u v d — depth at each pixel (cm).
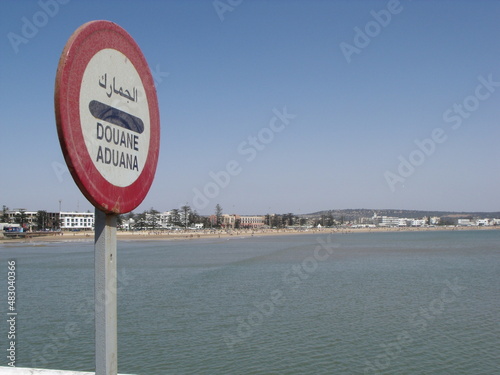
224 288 3394
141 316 2392
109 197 301
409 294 3102
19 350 1795
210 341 1919
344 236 18400
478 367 1611
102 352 299
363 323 2230
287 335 2011
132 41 335
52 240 12662
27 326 2188
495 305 2695
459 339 1950
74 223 19450
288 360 1680
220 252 7856
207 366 1617
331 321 2272
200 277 4112
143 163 349
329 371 1573
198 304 2731
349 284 3603
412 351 1784
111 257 311
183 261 5934
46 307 2666
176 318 2347
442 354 1750
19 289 3422
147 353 1761
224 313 2466
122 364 1639
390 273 4422
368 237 17112
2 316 2416
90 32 283
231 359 1689
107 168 301
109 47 305
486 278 4009
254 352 1767
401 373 1552
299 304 2722
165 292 3203
